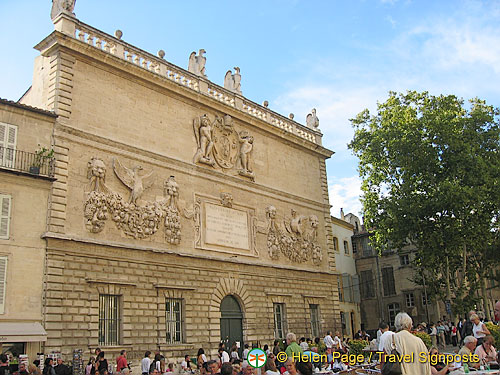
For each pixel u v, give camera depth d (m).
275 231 38.56
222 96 37.31
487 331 16.62
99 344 25.66
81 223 26.06
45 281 23.98
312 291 40.72
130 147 29.42
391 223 44.88
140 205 29.03
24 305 23.14
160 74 32.09
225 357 25.98
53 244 24.61
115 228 27.45
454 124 43.34
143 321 27.55
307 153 45.12
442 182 41.66
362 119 49.88
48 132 26.00
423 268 49.38
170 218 30.33
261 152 39.69
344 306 55.66
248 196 37.03
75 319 24.58
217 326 31.69
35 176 24.47
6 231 23.42
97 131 28.25
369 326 59.00
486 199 41.81
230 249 34.16
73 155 26.66
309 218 42.84
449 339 46.47
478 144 44.19
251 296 34.91
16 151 24.61
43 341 23.16
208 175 33.97
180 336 29.80
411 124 44.41
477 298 42.97
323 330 40.56
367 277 60.47
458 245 42.22
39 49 28.44
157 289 28.72
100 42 29.75
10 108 24.92
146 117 31.19
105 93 29.27
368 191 49.00
